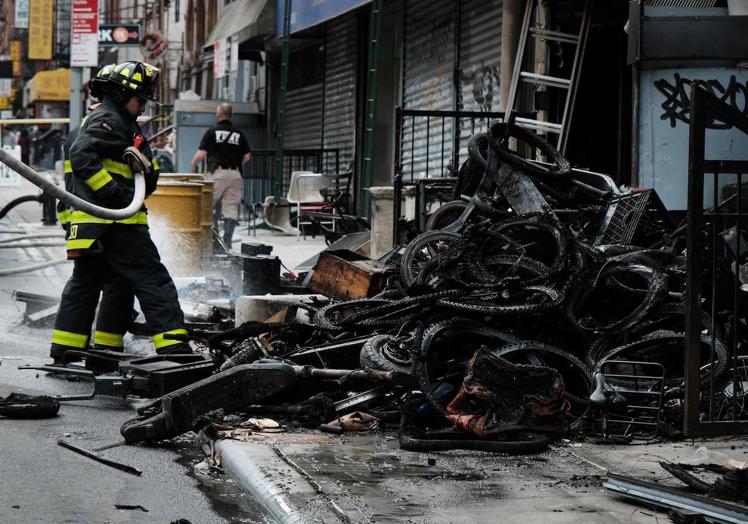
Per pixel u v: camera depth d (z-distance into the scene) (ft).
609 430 22.97
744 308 24.48
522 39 49.90
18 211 92.22
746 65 34.40
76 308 29.48
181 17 136.26
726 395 23.00
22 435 22.89
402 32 69.10
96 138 28.19
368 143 63.98
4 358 32.32
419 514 17.20
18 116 251.60
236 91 106.93
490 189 31.12
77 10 84.38
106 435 23.18
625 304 25.41
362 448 21.47
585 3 48.39
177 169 89.56
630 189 31.12
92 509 17.93
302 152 79.20
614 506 17.84
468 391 21.75
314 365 25.27
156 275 28.78
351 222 63.72
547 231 25.82
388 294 28.81
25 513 17.51
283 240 68.44
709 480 19.21
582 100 49.67
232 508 18.33
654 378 22.89
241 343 27.94
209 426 22.34
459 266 26.37
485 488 18.80
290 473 19.25
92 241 28.17
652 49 34.58
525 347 23.84
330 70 81.25
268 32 81.25
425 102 65.92
